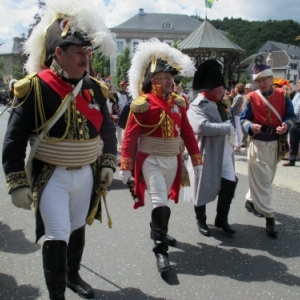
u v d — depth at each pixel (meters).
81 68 2.35
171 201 5.16
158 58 3.37
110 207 4.97
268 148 4.05
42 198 2.41
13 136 2.33
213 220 4.51
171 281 3.18
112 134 2.70
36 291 3.02
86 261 3.49
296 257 3.62
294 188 5.83
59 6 2.30
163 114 3.27
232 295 2.99
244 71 61.03
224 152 3.98
